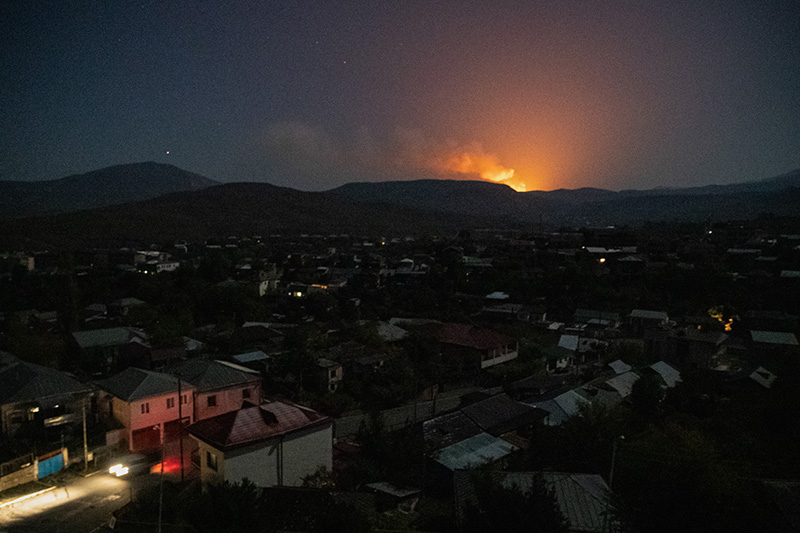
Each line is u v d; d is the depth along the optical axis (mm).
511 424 33719
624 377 45062
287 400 43344
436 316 72500
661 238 118000
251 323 64312
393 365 50438
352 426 40031
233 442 24453
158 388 33625
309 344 52719
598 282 82812
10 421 31891
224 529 16125
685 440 24047
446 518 22672
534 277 87688
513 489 18047
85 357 48375
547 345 61750
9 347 47094
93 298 75125
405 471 28188
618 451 23594
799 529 17766
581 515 19578
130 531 20297
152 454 31625
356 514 17750
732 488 20297
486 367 55125
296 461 26609
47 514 23469
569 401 38500
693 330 58156
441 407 45250
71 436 32188
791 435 33156
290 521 18531
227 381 36719
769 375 45562
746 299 70375
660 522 19438
